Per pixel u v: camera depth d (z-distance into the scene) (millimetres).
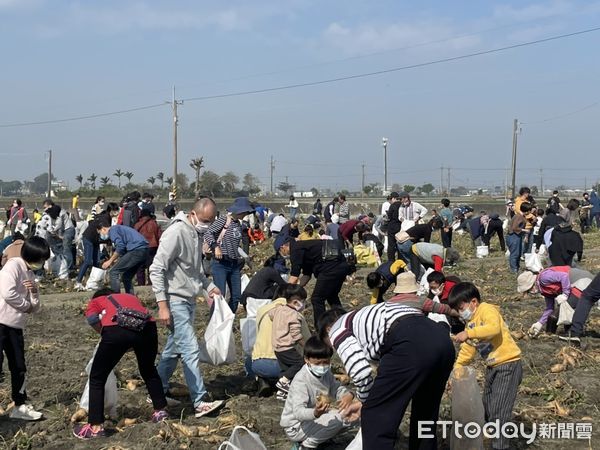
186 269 7254
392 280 10484
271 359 7777
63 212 17922
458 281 8930
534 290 11336
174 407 7566
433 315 8898
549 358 9391
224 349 7719
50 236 17703
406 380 4910
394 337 5020
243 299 9508
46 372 9094
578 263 20625
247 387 8250
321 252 10070
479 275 18078
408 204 18484
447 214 21531
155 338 6852
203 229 7445
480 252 22328
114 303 6691
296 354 7590
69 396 7961
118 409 7449
